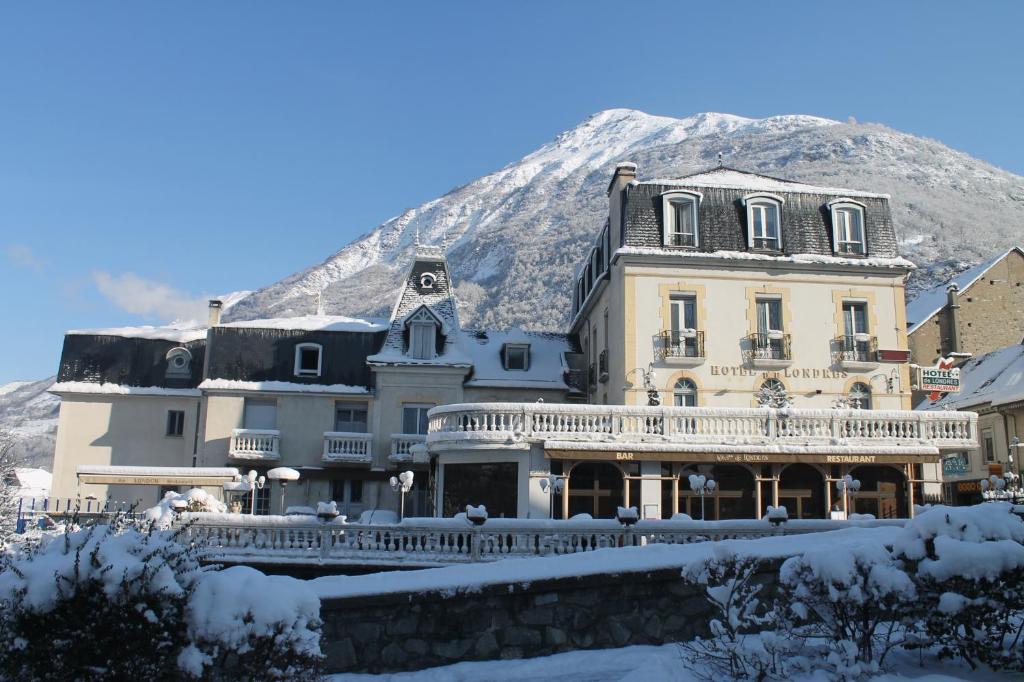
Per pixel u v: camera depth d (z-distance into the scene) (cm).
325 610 1291
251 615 762
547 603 1356
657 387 2761
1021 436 3300
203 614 755
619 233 2930
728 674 992
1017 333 4475
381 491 3256
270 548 1778
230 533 1791
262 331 3428
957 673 984
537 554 1725
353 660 1288
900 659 1046
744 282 2858
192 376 3597
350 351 3428
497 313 10962
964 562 934
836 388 2827
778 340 2838
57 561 736
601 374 3109
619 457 2391
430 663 1309
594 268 3409
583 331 3681
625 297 2808
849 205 2967
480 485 2447
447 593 1323
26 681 716
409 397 3312
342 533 1783
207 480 2995
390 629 1310
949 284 4475
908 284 7944
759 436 2472
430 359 3334
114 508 2986
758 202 2927
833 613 982
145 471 2992
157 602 738
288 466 3259
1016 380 3353
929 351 4375
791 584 998
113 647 729
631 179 2975
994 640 987
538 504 2378
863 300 2892
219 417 3297
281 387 3319
